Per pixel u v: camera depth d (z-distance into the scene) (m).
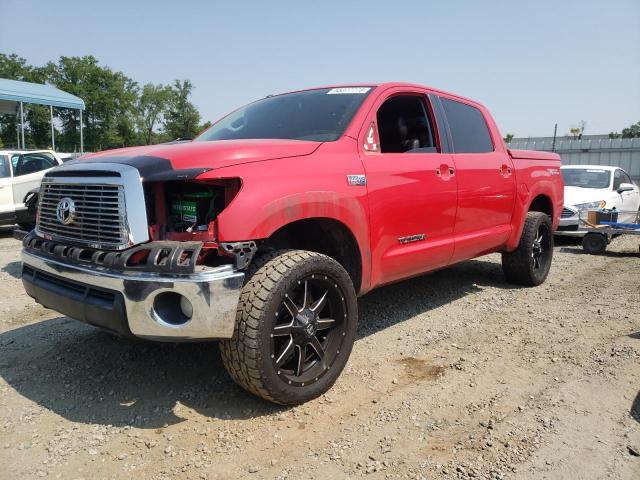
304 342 3.04
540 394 3.21
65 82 64.88
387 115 4.23
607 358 3.73
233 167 2.84
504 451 2.61
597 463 2.50
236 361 2.82
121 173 2.77
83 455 2.62
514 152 5.54
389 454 2.61
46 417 2.99
